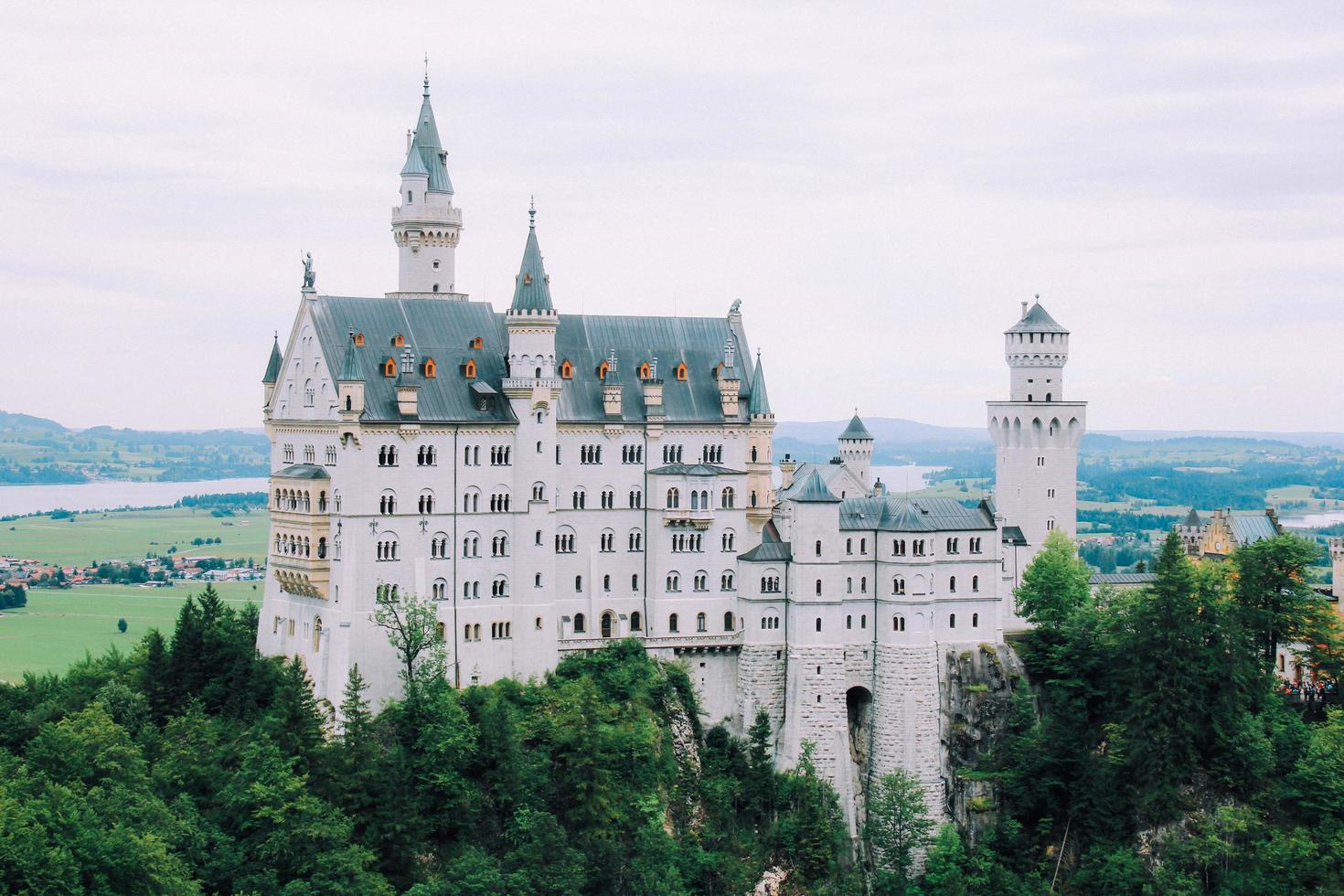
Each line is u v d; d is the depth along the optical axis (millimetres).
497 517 184375
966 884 187250
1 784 136125
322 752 161125
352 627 174250
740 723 196250
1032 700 199500
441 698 169625
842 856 189250
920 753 194250
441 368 184875
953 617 199500
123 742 158250
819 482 194875
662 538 194375
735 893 176625
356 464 174375
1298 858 179750
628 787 176125
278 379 191750
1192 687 191875
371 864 156750
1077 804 191875
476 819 165625
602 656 189000
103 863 131500
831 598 194375
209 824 153750
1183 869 183250
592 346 198750
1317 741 188500
